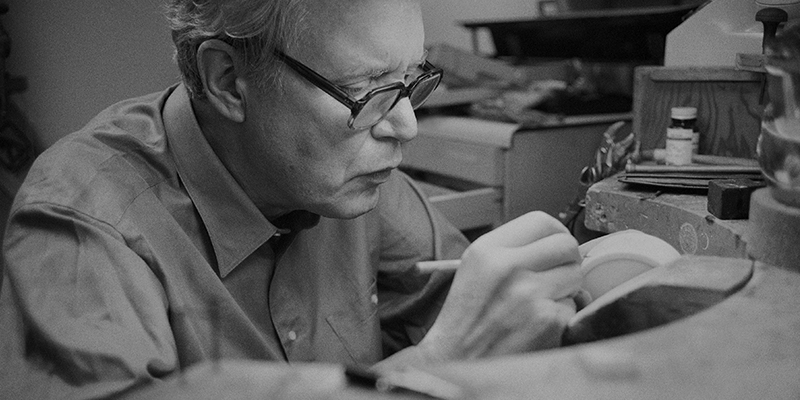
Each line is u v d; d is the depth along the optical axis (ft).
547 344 2.75
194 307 3.56
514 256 2.76
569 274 2.82
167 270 3.48
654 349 1.62
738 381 1.49
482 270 2.79
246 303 3.83
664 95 5.18
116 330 2.97
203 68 3.37
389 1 3.12
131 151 3.64
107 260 3.22
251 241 3.73
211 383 1.47
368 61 3.13
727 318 1.81
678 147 4.89
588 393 1.44
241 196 3.65
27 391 2.85
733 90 4.92
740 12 4.91
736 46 4.87
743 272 2.21
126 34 6.54
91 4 6.57
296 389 1.45
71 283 3.14
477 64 8.92
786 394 1.45
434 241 4.50
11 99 6.88
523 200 7.70
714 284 2.13
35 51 6.84
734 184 3.56
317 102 3.18
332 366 1.54
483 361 1.57
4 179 6.81
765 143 2.74
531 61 9.46
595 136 7.89
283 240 3.92
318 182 3.37
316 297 4.04
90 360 2.81
